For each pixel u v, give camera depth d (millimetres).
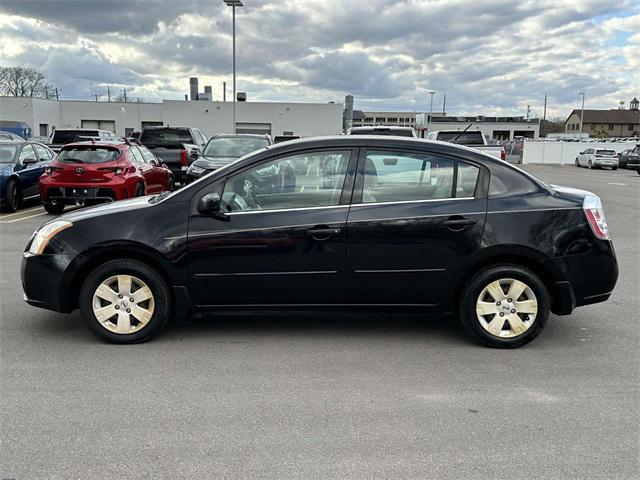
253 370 4309
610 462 3100
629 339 5086
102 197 11609
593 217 4785
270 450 3189
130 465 3035
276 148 4863
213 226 4711
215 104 50781
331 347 4816
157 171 13844
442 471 2998
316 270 4727
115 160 11789
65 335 5055
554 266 4707
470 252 4695
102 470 2988
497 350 4793
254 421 3520
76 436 3330
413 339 5043
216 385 4039
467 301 4785
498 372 4320
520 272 4719
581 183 26297
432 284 4762
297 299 4801
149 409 3670
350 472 2982
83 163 11609
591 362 4539
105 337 4812
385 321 5539
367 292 4777
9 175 12586
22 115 53781
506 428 3459
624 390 4020
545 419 3578
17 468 3000
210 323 5426
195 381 4102
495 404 3779
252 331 5207
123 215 4773
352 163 4805
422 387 4035
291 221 4707
